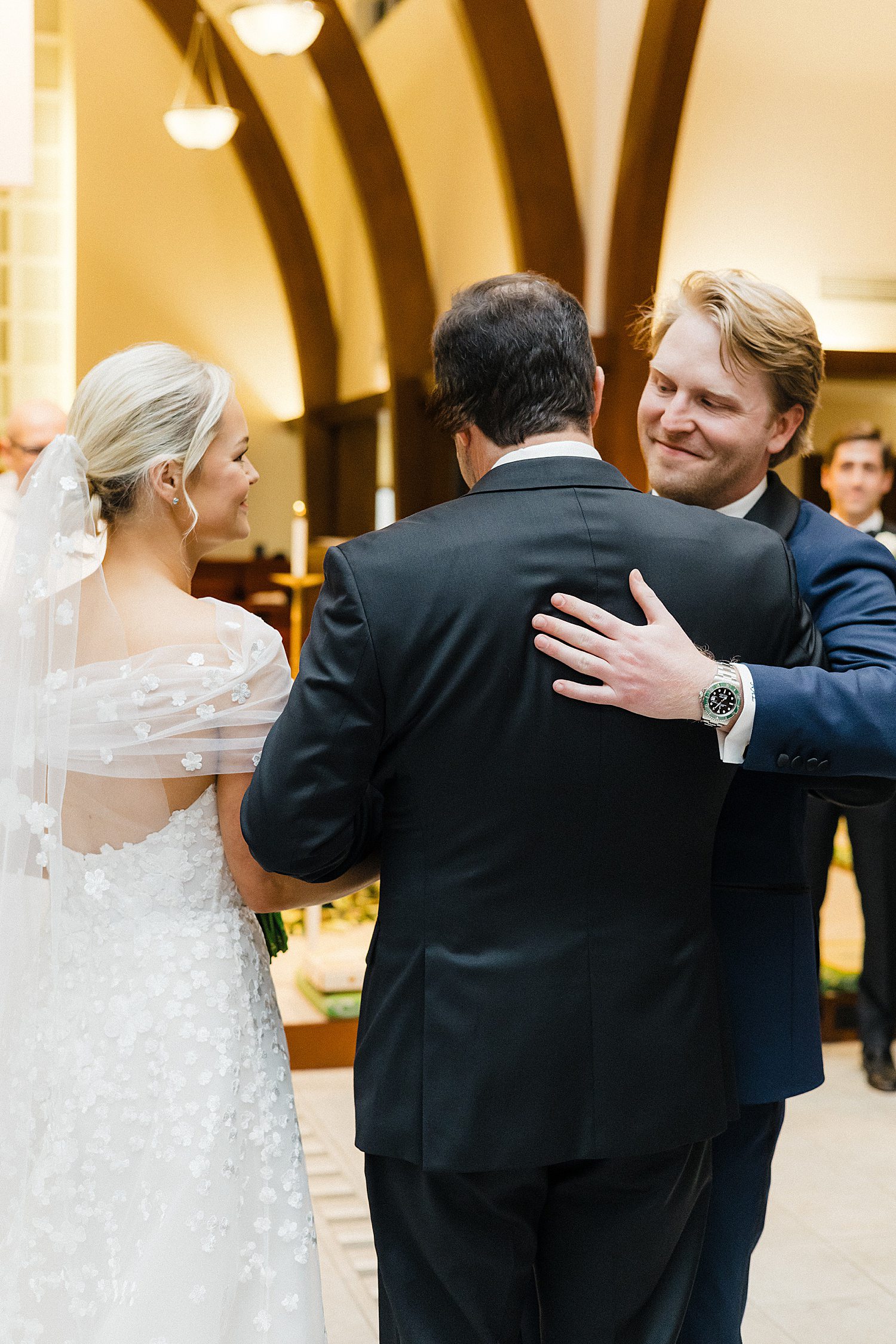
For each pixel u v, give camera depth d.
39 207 8.14
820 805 3.51
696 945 1.46
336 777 1.35
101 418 1.64
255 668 1.63
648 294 5.85
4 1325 1.58
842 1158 3.40
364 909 4.97
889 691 1.46
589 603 1.37
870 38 6.25
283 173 10.25
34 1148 1.59
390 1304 1.50
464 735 1.35
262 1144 1.65
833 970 4.40
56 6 8.01
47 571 1.60
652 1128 1.40
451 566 1.36
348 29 7.75
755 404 1.71
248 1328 1.61
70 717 1.58
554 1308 1.50
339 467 11.02
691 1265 1.57
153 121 10.58
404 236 8.20
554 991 1.38
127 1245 1.57
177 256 10.77
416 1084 1.40
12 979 1.59
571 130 6.44
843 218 6.33
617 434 5.96
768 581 1.49
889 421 8.59
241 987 1.66
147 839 1.63
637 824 1.40
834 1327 2.60
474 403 1.46
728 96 6.12
